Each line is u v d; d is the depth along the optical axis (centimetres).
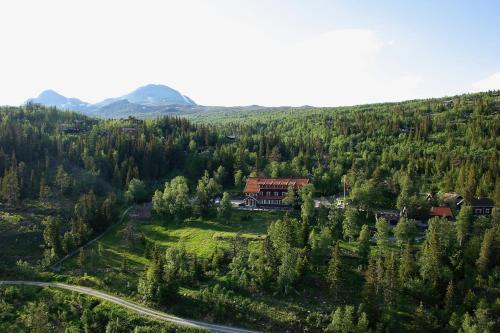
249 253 13788
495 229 12800
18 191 17825
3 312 11569
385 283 11312
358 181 17288
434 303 11294
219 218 17050
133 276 13438
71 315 11569
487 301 10825
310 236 13175
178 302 11894
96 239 16312
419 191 18075
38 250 15100
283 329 10881
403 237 13525
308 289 12075
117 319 11112
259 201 18125
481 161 19212
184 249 13775
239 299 11812
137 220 18050
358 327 10312
